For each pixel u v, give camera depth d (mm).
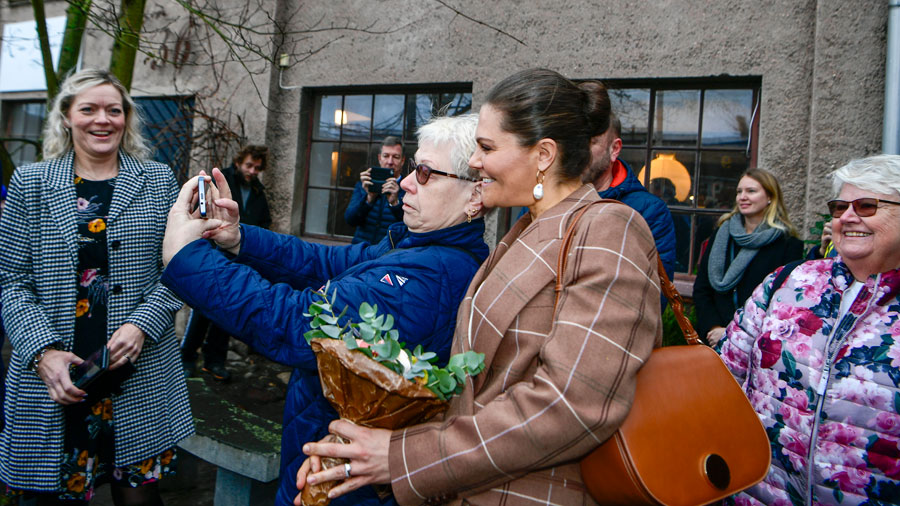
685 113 4520
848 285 1540
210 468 3432
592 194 1188
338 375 1089
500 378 1112
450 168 1376
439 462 1044
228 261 1264
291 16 5277
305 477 1132
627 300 1021
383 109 5496
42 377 1889
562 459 1011
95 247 2021
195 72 5883
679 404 1108
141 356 2070
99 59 6320
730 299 3240
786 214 3236
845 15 3836
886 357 1416
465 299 1215
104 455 2062
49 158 2096
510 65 4789
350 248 1739
